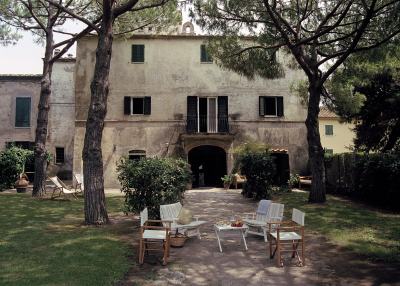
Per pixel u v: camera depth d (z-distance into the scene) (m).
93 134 9.71
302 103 18.39
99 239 7.73
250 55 14.57
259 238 8.34
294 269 6.11
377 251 7.04
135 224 9.63
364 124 19.75
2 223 9.49
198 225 8.02
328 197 15.77
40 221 9.87
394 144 19.23
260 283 5.44
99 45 10.09
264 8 13.20
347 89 15.99
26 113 25.86
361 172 14.72
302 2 14.08
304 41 11.45
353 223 9.78
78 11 16.70
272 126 21.55
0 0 15.34
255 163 15.10
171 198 9.29
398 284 5.37
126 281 5.42
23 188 17.47
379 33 11.15
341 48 14.16
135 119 21.16
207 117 21.41
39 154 15.75
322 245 7.66
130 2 10.38
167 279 5.53
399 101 17.25
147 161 9.49
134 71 21.45
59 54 16.12
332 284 5.40
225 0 13.13
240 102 21.55
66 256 6.40
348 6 10.67
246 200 14.96
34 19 16.52
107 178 20.72
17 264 5.88
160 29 18.11
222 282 5.48
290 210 12.11
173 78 21.50
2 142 25.59
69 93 26.09
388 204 12.68
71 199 14.76
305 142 21.61
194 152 24.55
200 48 21.72
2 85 25.91
